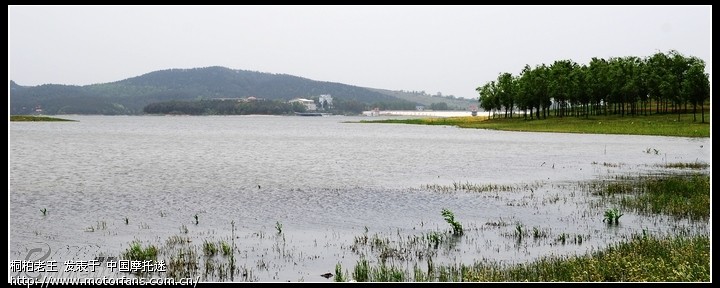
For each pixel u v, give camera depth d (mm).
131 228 23281
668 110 143875
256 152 67375
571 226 23109
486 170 45594
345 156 60656
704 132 96062
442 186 35719
